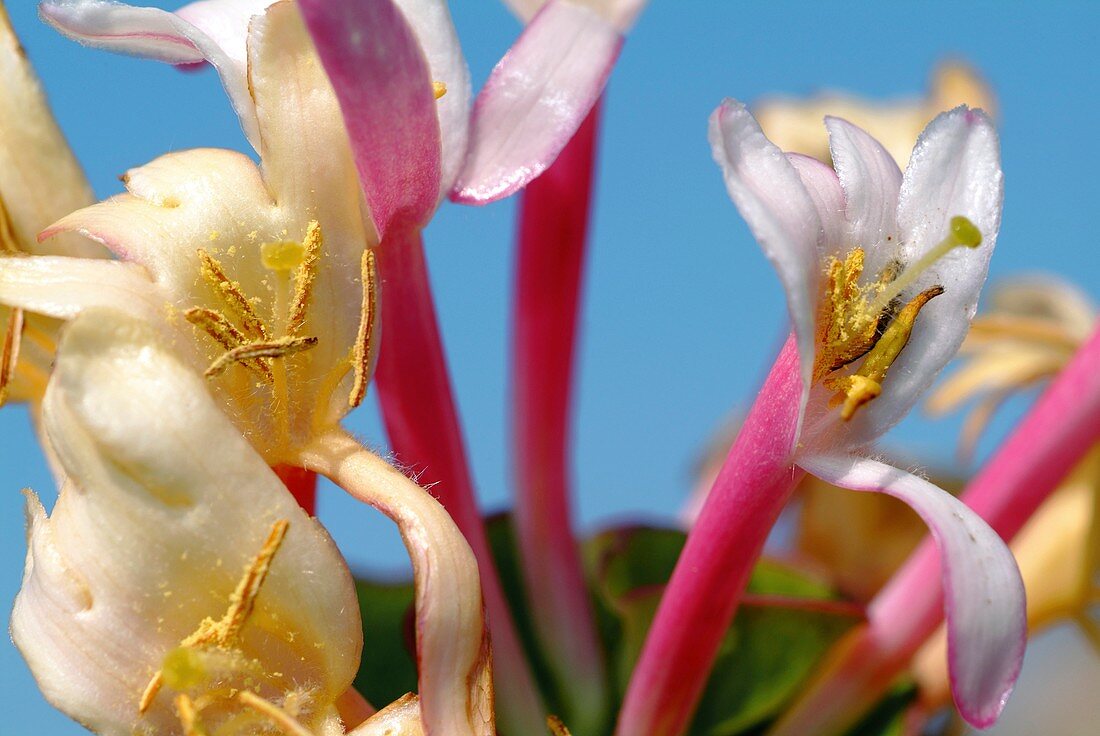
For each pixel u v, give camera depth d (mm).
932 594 111
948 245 94
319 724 90
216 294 92
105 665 88
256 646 89
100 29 98
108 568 88
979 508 112
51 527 89
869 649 112
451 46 97
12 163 98
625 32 106
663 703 102
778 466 96
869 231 95
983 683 89
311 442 93
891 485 93
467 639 89
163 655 88
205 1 100
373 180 94
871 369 95
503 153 98
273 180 94
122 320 89
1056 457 110
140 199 94
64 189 98
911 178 96
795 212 92
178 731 88
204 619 89
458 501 102
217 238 93
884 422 96
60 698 88
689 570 100
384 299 98
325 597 89
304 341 92
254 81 94
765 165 92
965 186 96
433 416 100
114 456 88
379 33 92
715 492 98
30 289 90
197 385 89
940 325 96
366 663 111
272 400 93
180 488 88
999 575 90
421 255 98
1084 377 110
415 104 94
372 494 91
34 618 88
